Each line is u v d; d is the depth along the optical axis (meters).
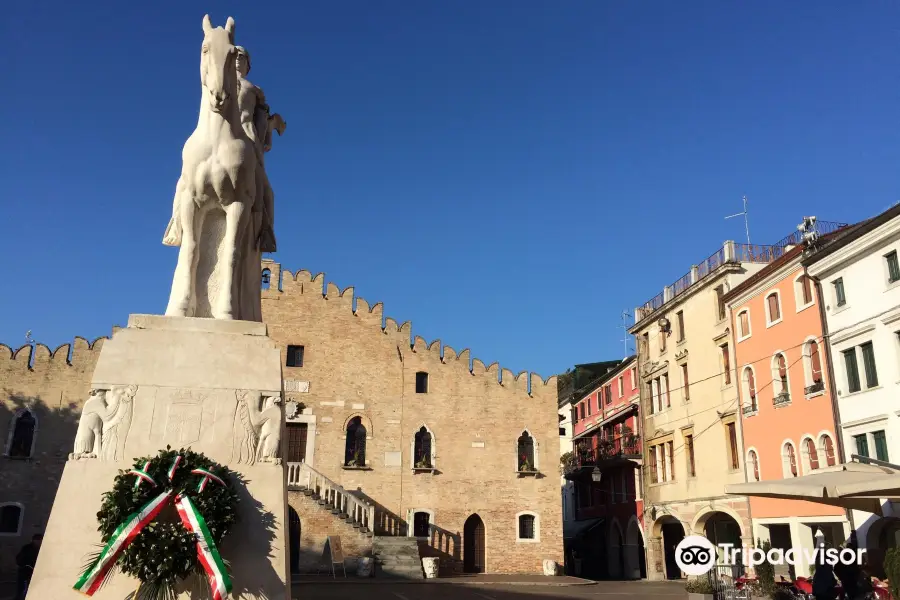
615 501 48.88
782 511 31.14
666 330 42.88
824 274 29.50
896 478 14.12
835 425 28.17
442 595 24.31
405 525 36.94
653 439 43.62
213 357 8.01
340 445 37.44
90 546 6.95
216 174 8.90
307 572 31.88
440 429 38.69
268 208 10.07
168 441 7.56
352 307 39.69
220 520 7.02
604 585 33.44
